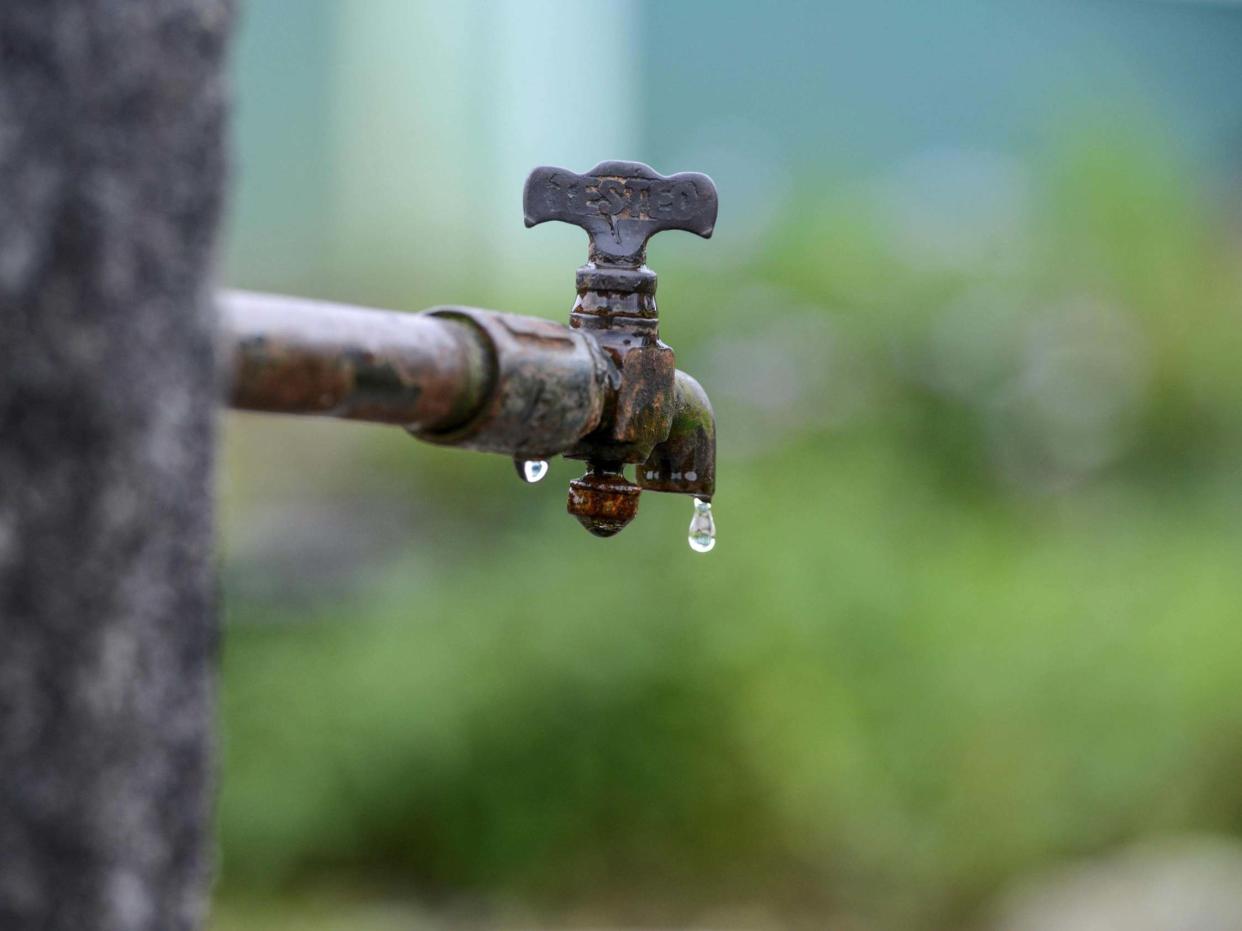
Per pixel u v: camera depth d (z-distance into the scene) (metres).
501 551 8.39
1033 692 7.37
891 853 7.21
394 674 7.57
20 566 0.92
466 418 1.48
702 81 13.26
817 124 13.42
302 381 1.30
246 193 12.34
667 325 9.20
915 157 13.39
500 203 12.88
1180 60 14.02
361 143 12.67
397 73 12.73
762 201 10.68
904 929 7.18
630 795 7.49
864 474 8.39
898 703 7.34
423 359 1.39
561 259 12.06
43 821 0.93
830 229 9.81
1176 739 7.29
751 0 13.34
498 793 7.49
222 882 7.29
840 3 13.45
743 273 9.51
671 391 1.79
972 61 13.66
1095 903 6.64
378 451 9.77
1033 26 13.72
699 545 2.34
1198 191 11.14
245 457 10.30
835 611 7.53
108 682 0.95
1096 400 9.30
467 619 7.77
